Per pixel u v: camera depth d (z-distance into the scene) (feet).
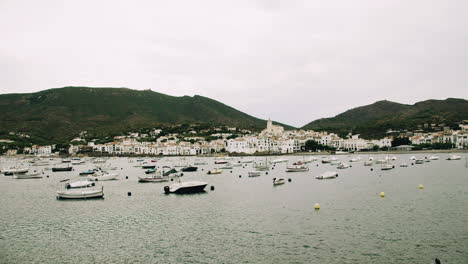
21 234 151.12
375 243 129.49
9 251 129.29
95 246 133.80
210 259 118.32
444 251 120.37
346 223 157.17
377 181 309.01
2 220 177.17
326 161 620.49
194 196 241.76
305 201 212.64
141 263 116.16
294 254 120.47
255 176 392.88
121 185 316.60
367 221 159.74
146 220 172.86
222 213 184.34
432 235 137.08
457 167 444.55
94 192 240.32
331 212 179.93
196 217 176.65
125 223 167.63
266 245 130.21
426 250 121.60
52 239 143.33
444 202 198.59
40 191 287.48
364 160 652.89
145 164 654.12
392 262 112.37
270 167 530.68
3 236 148.46
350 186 277.85
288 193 247.70
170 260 118.32
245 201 217.97
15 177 411.34
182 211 191.83
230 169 521.65
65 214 189.67
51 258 121.80
